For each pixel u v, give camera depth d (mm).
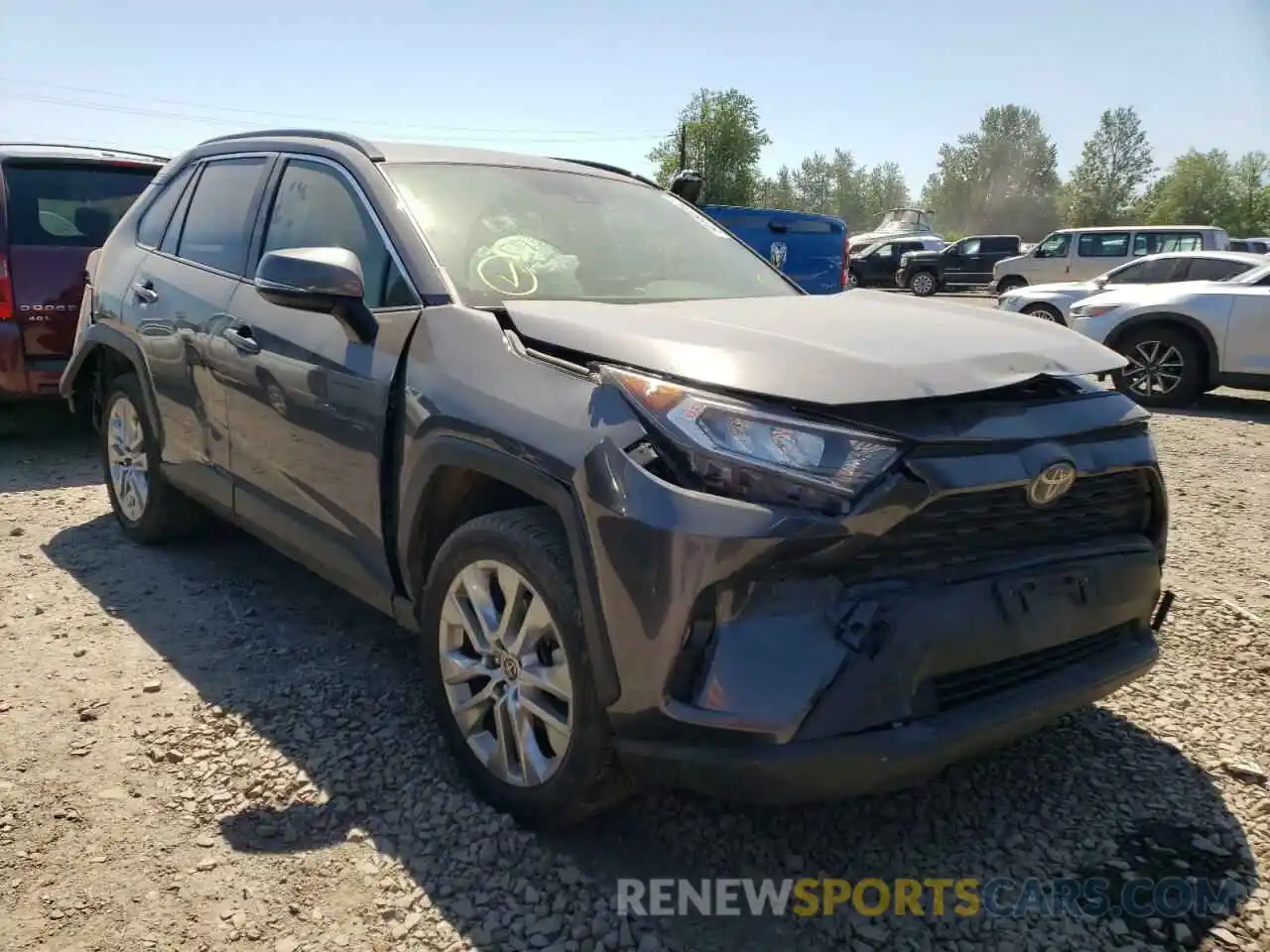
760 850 2590
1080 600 2512
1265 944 2283
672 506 2125
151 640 3713
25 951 2174
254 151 4008
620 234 3588
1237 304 9445
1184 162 75625
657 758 2207
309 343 3189
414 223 3111
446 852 2525
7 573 4316
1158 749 3088
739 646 2111
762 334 2482
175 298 4051
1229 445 7855
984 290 29797
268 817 2660
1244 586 4512
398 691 3348
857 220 112188
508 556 2482
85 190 6441
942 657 2240
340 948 2215
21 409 7402
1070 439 2453
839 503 2117
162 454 4293
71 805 2691
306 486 3285
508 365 2576
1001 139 103875
